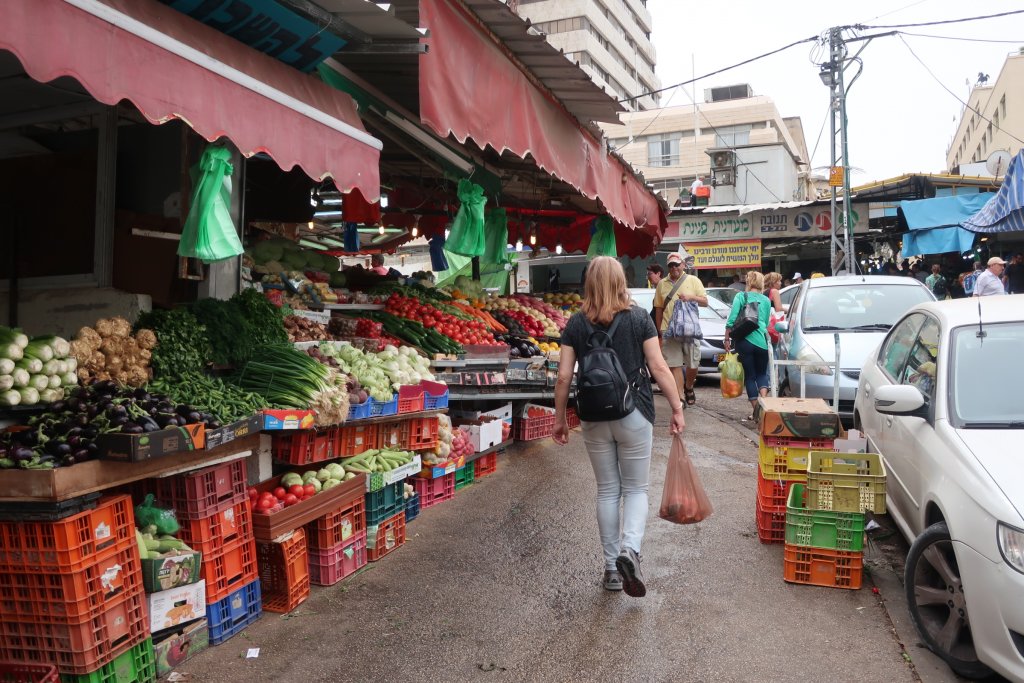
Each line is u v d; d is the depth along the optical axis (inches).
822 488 196.4
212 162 166.9
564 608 185.0
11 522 128.0
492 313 426.0
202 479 158.7
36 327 208.8
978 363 186.5
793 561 199.0
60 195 210.8
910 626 175.2
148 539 148.6
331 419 196.5
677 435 193.3
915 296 407.2
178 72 141.3
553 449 357.7
